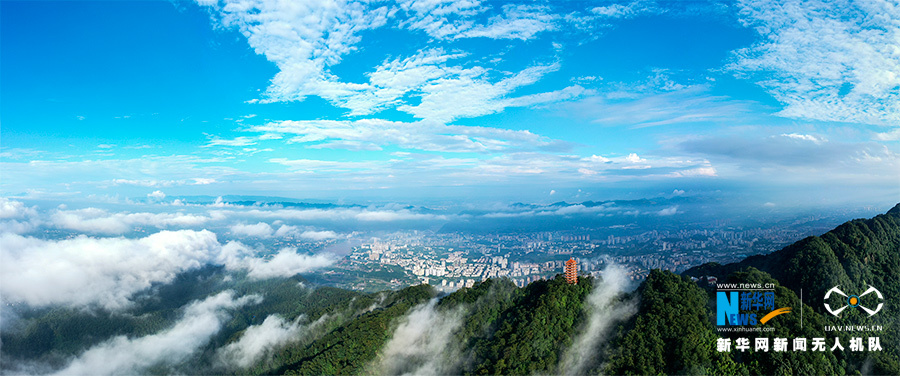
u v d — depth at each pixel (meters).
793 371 83.69
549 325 103.88
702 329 93.62
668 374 85.69
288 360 139.88
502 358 96.38
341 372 109.06
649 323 96.38
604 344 97.56
